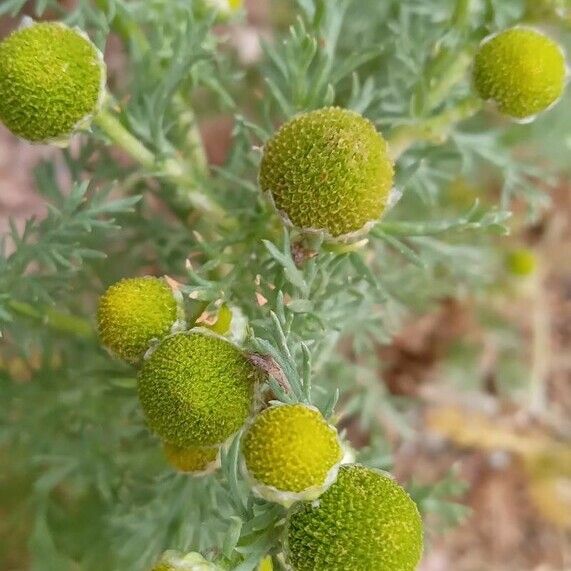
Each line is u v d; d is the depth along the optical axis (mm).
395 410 76
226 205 49
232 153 55
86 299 59
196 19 48
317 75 45
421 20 58
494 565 82
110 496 56
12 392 55
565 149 75
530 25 46
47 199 54
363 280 52
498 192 81
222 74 56
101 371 46
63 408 55
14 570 69
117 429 55
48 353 54
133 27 48
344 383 70
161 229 57
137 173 50
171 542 47
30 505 65
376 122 48
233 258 45
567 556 81
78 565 62
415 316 81
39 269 54
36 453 57
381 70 62
